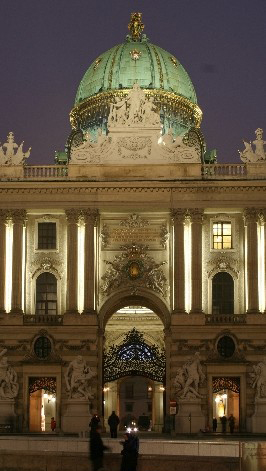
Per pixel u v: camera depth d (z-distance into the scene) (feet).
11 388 275.80
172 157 288.92
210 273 286.25
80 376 274.77
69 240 285.23
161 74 345.31
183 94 349.41
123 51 351.87
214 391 276.62
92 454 143.23
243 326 277.85
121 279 286.66
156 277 285.84
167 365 278.87
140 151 289.33
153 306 298.97
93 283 282.56
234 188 286.05
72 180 286.25
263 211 284.82
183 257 283.18
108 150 289.94
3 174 289.53
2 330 279.90
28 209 287.48
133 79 342.85
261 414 269.85
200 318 278.67
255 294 280.51
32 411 282.97
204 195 286.05
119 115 292.81
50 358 277.44
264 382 272.51
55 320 281.54
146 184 286.05
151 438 240.94
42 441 183.93
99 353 281.54
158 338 349.82
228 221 289.53
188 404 271.69
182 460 156.87
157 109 310.24
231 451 171.63
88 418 272.10
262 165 287.89
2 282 283.18
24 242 287.89
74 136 301.63
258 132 290.76
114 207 286.87
